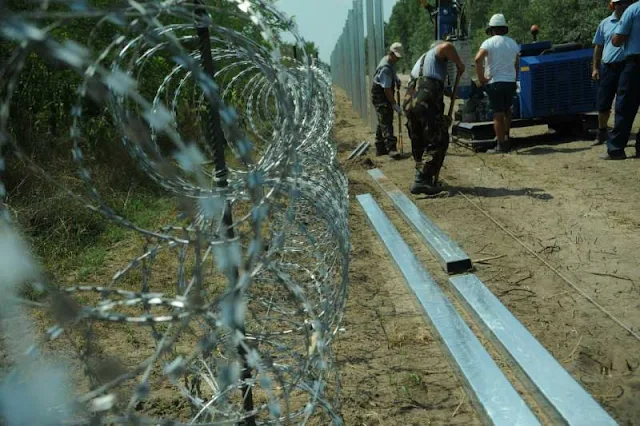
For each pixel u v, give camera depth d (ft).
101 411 4.10
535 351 11.57
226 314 4.41
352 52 68.85
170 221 20.93
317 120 11.58
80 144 23.24
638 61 27.25
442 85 24.67
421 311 14.23
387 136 35.70
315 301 9.42
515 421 9.63
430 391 10.97
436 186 25.75
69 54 3.03
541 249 17.80
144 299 4.69
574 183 25.35
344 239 7.80
